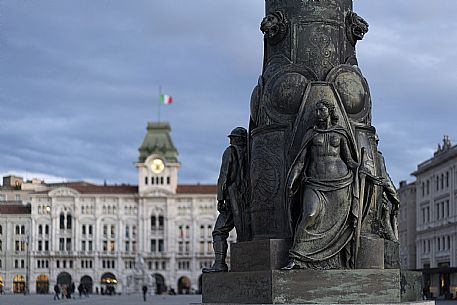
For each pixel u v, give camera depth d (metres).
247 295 10.20
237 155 11.65
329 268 10.10
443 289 85.31
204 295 10.90
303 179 10.36
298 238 10.12
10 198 149.38
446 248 86.88
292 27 11.48
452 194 84.81
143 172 140.00
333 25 11.48
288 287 9.84
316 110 10.55
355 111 11.14
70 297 90.69
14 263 138.38
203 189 140.75
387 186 11.00
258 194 11.04
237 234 11.41
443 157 86.62
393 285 9.90
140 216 138.75
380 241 10.38
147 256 137.88
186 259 138.00
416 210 99.88
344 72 11.17
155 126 147.00
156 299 81.06
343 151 10.44
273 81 11.23
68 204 139.12
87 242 138.75
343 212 10.20
